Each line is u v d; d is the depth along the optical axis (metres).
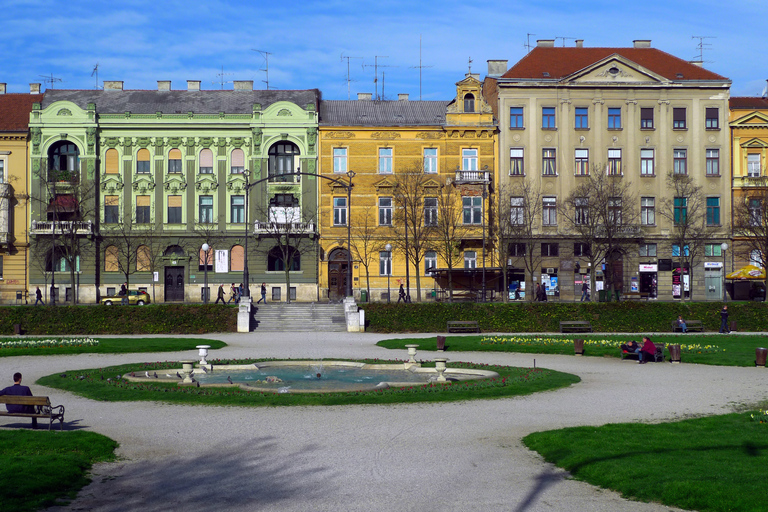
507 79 66.62
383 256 67.00
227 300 65.75
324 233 66.50
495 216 65.00
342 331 48.56
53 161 66.06
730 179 67.44
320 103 70.94
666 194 67.06
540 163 66.88
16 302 64.75
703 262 66.31
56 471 13.76
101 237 65.19
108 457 15.30
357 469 14.48
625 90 67.19
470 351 37.34
